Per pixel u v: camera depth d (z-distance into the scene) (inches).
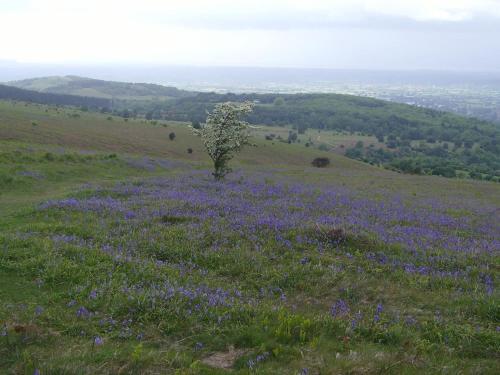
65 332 293.3
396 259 521.0
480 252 583.8
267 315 331.9
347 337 302.8
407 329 325.1
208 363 267.9
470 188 2174.0
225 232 583.2
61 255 444.8
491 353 294.5
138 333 298.5
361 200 1155.3
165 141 4345.5
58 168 1523.1
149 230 591.5
